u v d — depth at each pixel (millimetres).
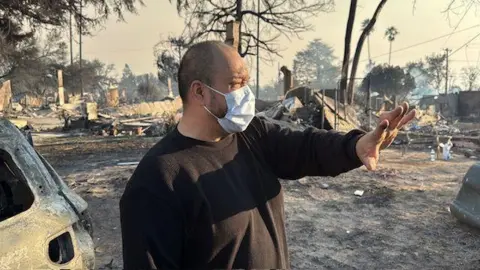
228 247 1376
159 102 46250
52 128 30969
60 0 10820
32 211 2332
